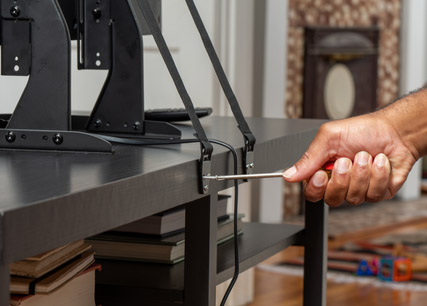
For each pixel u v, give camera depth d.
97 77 2.52
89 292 1.25
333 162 1.13
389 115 1.14
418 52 6.81
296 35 5.75
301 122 1.75
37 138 1.14
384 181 1.08
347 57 6.01
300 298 3.61
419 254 4.60
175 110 1.65
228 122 1.71
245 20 3.21
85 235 0.83
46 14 1.16
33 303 1.10
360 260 4.39
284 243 1.72
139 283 1.36
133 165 1.01
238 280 3.41
